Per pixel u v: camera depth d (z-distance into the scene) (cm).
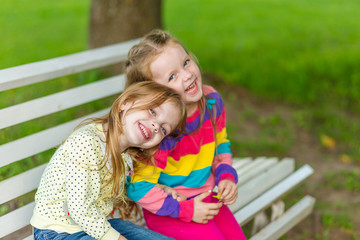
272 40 816
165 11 952
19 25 790
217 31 842
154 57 222
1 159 234
